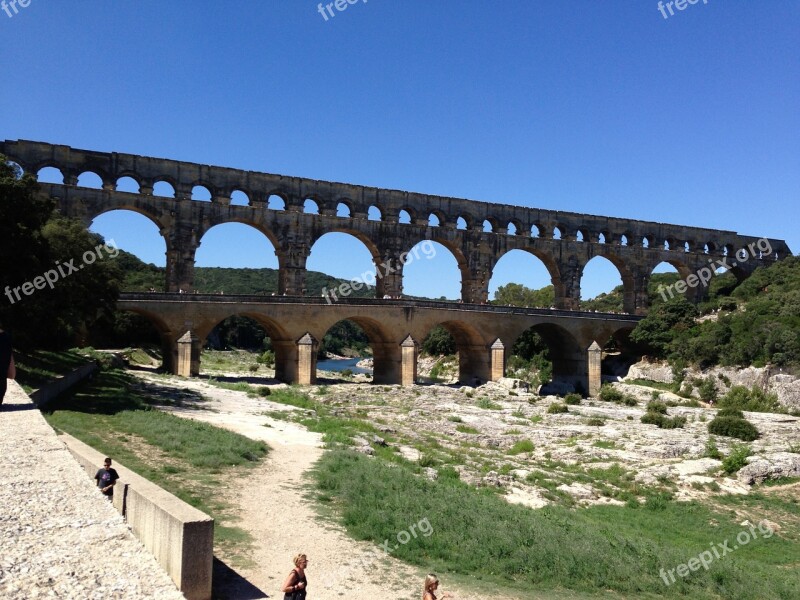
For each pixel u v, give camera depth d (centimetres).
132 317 11462
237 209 8581
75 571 864
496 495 3169
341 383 8931
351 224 9369
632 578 2066
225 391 6375
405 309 8969
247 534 1962
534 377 11662
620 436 5344
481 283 10225
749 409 8106
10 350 2048
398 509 2370
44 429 1678
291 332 8281
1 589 786
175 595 837
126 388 5394
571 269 10919
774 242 13438
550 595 1812
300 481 2731
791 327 9062
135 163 7975
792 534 3150
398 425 5453
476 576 1895
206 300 7750
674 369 9888
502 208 10544
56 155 7500
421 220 9894
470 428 5547
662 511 3366
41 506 1079
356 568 1795
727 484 3888
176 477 2544
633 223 11625
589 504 3384
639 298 11506
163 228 8100
